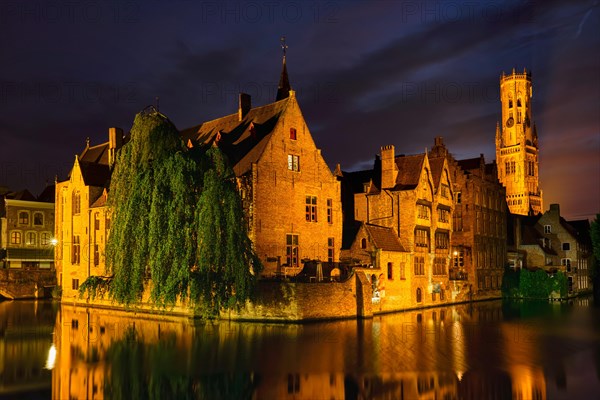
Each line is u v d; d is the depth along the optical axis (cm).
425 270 5509
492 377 2466
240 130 5297
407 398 2164
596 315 4766
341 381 2389
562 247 8194
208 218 3634
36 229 7350
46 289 6569
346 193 5853
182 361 2741
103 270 5559
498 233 7044
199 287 3572
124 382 2367
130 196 3728
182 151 3928
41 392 2228
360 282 4397
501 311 5119
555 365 2695
